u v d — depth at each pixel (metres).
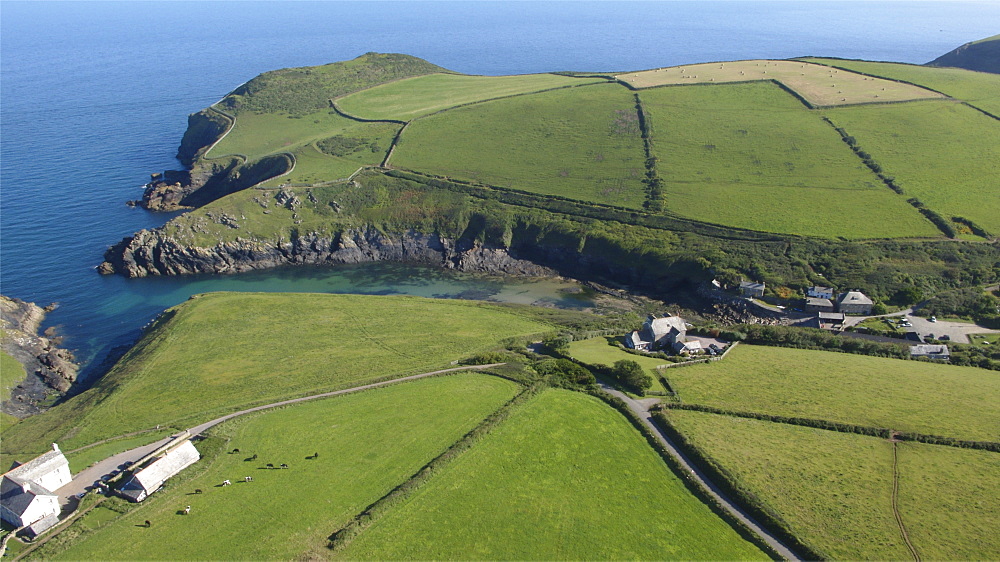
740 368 106.75
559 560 65.75
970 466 78.00
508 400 96.12
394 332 128.38
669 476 78.94
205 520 71.69
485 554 66.62
